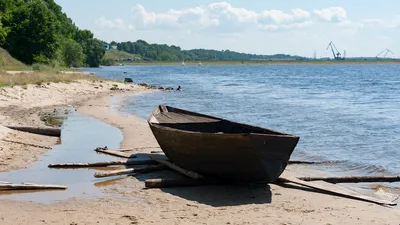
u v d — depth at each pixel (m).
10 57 73.75
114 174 11.95
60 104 28.83
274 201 9.93
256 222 8.40
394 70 128.00
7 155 13.55
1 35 78.12
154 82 63.16
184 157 11.85
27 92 30.94
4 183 10.60
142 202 9.73
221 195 10.37
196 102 33.94
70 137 17.36
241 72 113.56
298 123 22.94
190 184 11.10
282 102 34.25
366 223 8.48
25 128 16.89
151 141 16.67
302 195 10.44
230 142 10.44
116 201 9.77
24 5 87.62
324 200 10.07
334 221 8.55
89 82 45.94
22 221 8.38
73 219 8.52
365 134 19.58
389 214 9.09
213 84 59.44
